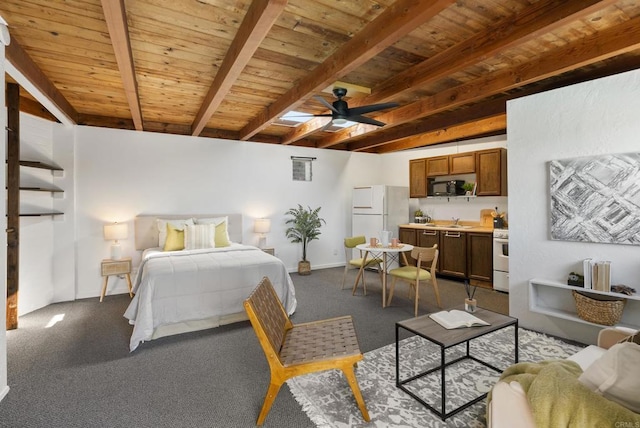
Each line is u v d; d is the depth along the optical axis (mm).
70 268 4309
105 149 4574
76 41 2510
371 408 1967
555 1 1984
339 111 3322
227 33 2393
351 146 6746
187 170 5145
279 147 5977
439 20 2256
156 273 3037
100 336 3082
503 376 1563
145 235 4723
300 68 3020
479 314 2336
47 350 2770
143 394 2119
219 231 4645
